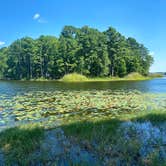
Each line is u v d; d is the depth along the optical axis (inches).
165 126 304.2
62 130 293.4
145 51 3380.9
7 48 3540.8
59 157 208.2
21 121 413.1
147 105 584.4
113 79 2546.8
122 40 2736.2
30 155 212.8
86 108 545.3
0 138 258.7
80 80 2354.8
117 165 188.9
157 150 213.5
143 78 2755.9
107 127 289.0
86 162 193.0
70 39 2755.9
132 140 240.8
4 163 198.7
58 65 2610.7
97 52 2556.6
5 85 1571.1
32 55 2901.1
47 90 1084.5
